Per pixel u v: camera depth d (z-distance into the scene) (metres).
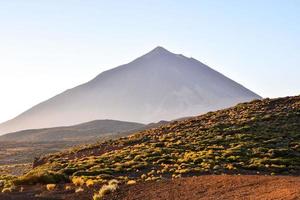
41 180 40.78
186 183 32.75
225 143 57.09
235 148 52.59
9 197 33.50
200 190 29.94
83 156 67.19
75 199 32.28
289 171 41.84
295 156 48.72
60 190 36.25
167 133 72.69
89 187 36.12
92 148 74.12
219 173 40.28
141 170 44.69
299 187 25.73
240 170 42.00
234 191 28.09
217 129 66.25
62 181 41.34
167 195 30.11
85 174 44.00
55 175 41.66
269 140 56.06
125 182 37.31
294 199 22.86
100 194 32.56
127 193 32.22
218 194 28.05
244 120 70.19
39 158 77.06
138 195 31.27
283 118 68.50
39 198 32.84
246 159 46.94
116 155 56.56
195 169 41.25
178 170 40.91
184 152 53.47
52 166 54.81
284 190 25.34
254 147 53.34
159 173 41.47
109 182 35.75
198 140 61.06
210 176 34.50
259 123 67.12
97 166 47.88
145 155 52.75
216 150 52.88
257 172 40.97
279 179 29.89
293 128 62.62
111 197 31.69
